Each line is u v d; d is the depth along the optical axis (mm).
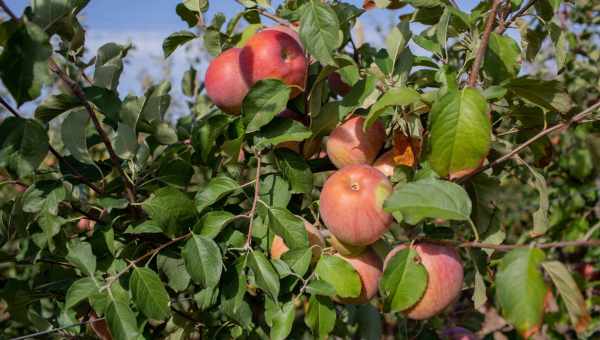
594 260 1224
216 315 795
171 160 744
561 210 1292
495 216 726
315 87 715
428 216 560
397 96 615
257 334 759
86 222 873
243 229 776
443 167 595
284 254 648
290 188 713
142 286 632
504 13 735
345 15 761
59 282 745
